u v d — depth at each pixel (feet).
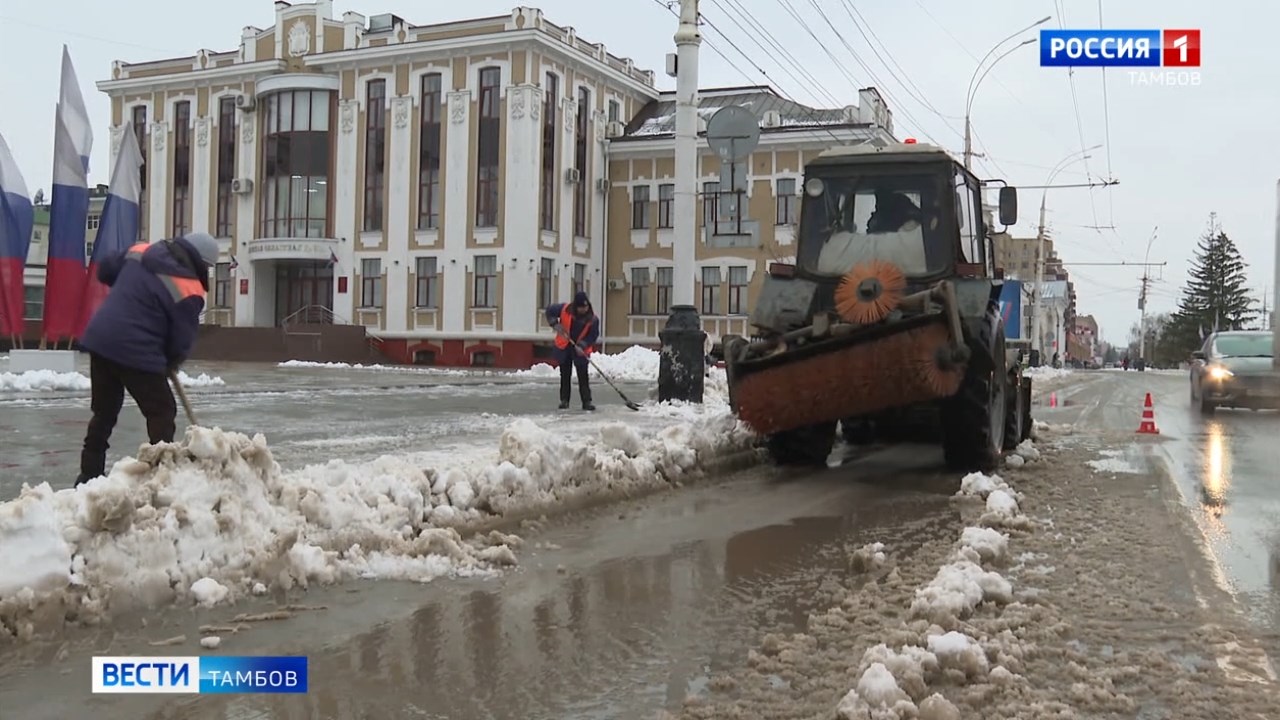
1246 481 28.94
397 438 31.12
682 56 43.01
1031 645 13.62
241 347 110.52
